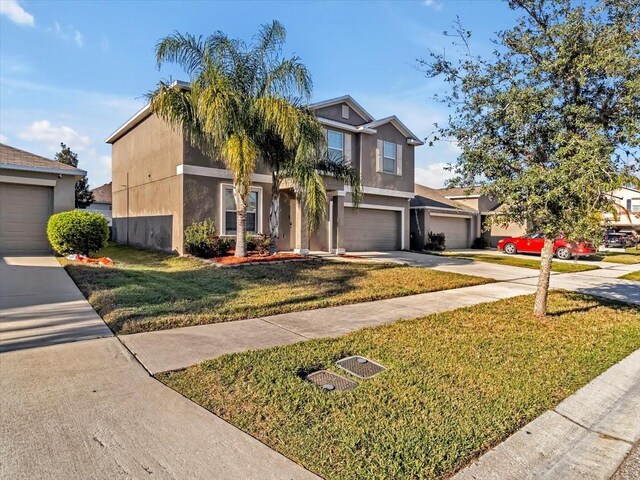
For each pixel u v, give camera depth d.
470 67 6.91
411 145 20.55
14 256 12.00
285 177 12.75
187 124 11.71
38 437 2.82
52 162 13.30
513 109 6.11
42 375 3.87
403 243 20.75
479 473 2.65
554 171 5.50
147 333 5.32
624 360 4.98
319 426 3.08
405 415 3.29
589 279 12.67
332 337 5.45
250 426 3.06
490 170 6.68
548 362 4.73
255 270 10.96
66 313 6.13
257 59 11.65
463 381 4.04
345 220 18.42
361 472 2.55
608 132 5.84
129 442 2.80
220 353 4.64
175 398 3.47
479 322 6.52
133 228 17.81
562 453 2.99
